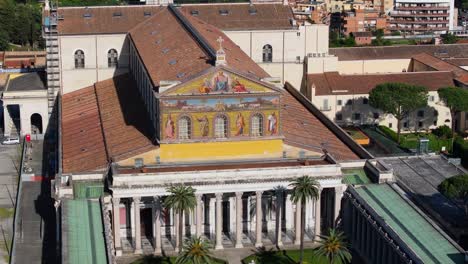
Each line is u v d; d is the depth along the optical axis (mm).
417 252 130625
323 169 155625
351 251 154750
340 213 158875
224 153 158000
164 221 160375
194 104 154750
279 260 149375
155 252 153125
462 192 152125
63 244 134250
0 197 185875
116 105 199500
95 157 167000
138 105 193125
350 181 159625
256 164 158000
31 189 190625
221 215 155125
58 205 151500
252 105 156875
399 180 164750
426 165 178000
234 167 156250
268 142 159250
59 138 187500
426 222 141000
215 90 154750
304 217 153000
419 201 156375
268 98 157125
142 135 167750
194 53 173750
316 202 154750
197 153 157125
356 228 154750
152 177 149625
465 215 151375
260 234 156125
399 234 136625
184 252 129500
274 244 157500
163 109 153875
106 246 135000
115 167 152875
